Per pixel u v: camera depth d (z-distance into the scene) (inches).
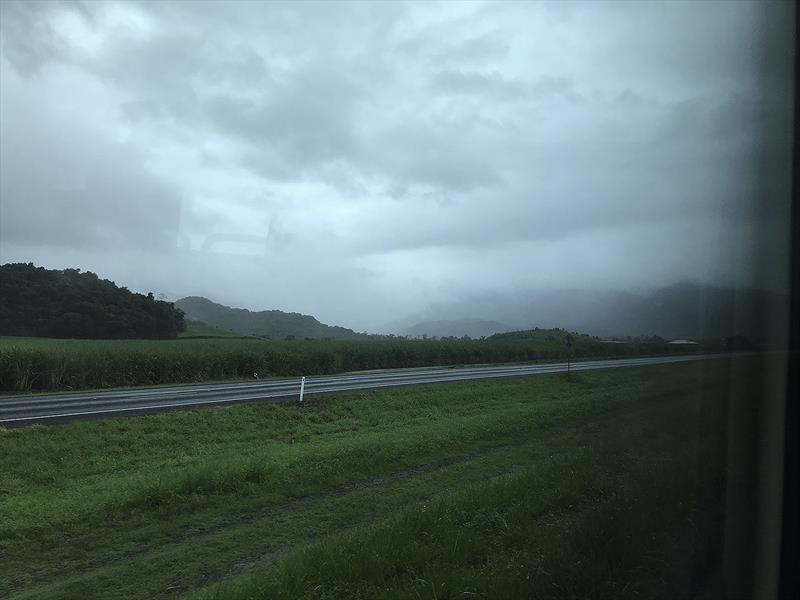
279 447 549.0
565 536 220.1
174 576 252.4
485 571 208.2
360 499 378.0
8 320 2709.2
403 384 1031.6
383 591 199.2
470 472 446.3
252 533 311.0
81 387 987.3
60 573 260.8
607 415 470.9
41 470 443.5
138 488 378.0
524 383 1070.4
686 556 181.9
